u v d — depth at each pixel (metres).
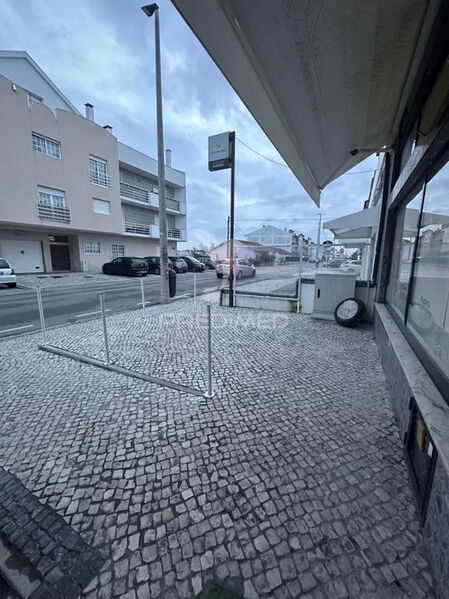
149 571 1.26
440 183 1.95
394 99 2.61
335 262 15.95
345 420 2.38
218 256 21.17
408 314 2.70
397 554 1.32
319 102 2.24
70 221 16.17
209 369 2.73
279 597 1.16
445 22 1.48
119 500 1.63
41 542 1.40
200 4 1.14
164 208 7.83
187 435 2.20
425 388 1.66
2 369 3.47
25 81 14.60
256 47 1.49
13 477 1.80
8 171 13.17
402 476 1.78
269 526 1.46
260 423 2.35
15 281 11.35
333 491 1.67
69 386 3.02
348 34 1.55
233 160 6.81
